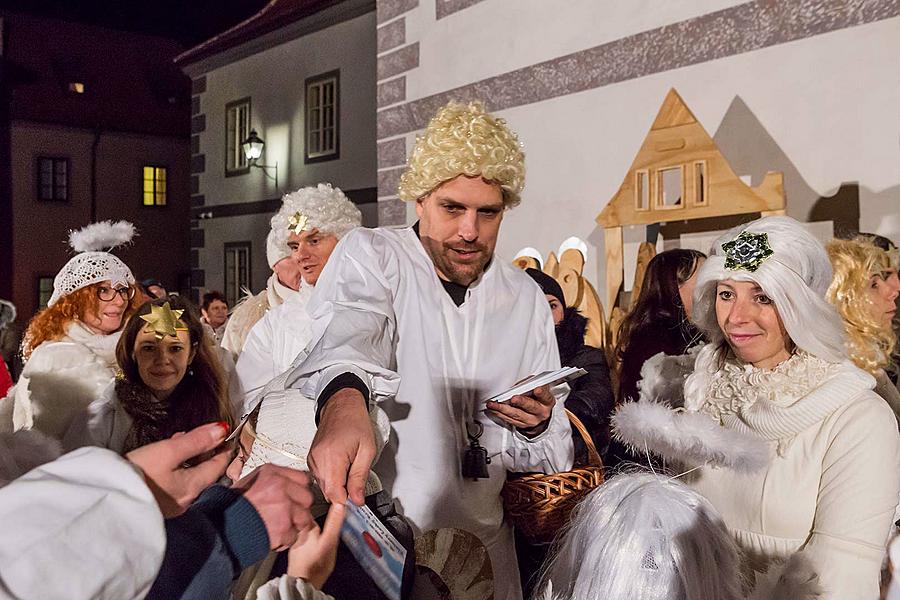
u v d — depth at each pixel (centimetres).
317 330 170
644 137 428
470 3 543
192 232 1490
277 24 1238
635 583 108
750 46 378
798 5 356
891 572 78
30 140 1756
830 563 142
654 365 219
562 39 475
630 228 438
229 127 1391
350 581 113
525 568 212
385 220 634
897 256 257
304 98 1233
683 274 289
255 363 299
